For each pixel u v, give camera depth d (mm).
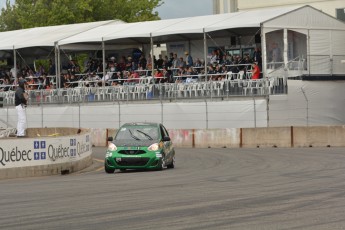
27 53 94062
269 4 94250
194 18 75312
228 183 32094
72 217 22469
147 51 84000
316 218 21203
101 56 87625
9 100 81625
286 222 20594
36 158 40375
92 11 126312
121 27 80312
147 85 71812
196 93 68375
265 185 30781
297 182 31734
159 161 41281
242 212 22719
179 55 79750
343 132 59844
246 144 63219
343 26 73875
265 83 64625
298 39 70125
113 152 41438
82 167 45938
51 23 120125
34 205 25812
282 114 65250
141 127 43406
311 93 67062
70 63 88312
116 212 23328
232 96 66312
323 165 41125
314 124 67125
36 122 79688
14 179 38531
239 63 69688
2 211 24422
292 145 61094
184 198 26672
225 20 70250
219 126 66875
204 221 21031
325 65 69688
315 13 71750
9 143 38781
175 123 69375
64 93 77812
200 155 54125
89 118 75312
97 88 75125
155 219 21625
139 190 30031
